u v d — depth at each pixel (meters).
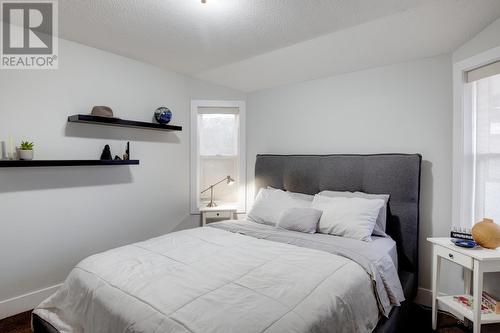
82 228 2.66
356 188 2.77
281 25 2.18
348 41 2.39
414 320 2.28
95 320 1.36
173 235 2.28
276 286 1.36
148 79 3.15
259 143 3.73
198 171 3.69
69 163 2.45
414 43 2.34
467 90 2.31
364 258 1.80
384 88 2.79
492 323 1.93
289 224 2.51
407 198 2.49
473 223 2.26
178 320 1.09
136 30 2.32
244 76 3.34
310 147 3.30
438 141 2.49
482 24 2.04
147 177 3.19
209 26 2.22
